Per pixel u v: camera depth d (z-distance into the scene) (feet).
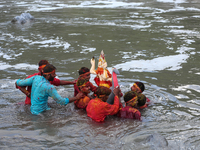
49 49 28.09
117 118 13.79
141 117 13.52
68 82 16.39
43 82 14.40
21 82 15.02
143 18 46.93
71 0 80.53
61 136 11.53
